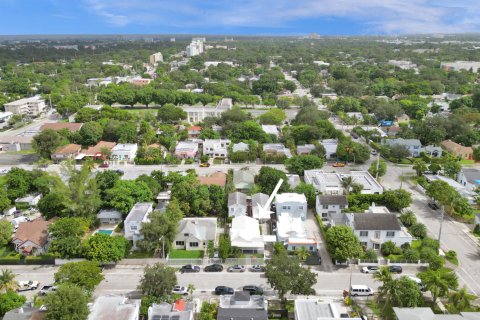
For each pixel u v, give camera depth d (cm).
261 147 18050
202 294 8756
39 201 12200
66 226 10069
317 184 13312
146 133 19688
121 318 6969
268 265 8306
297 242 10225
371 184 13438
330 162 17250
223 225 11775
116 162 17212
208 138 19538
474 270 9606
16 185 13175
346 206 11988
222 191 12438
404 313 7250
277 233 10869
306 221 12088
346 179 13125
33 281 9081
